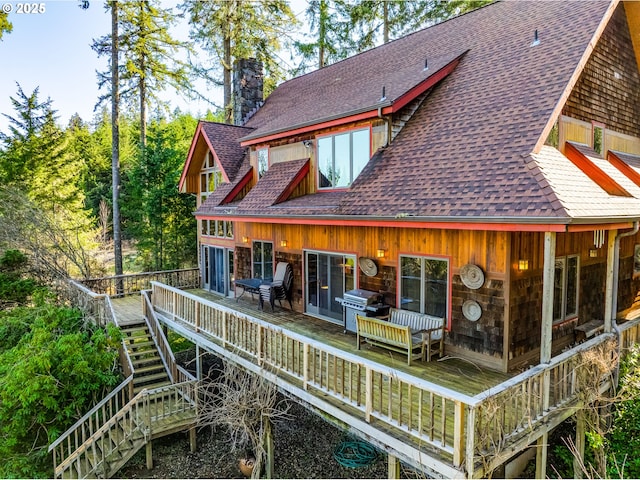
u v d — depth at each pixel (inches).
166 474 354.9
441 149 344.8
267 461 330.0
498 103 346.6
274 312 477.4
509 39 422.6
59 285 669.3
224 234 618.8
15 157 844.6
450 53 459.5
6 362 410.3
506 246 283.7
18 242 692.7
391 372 220.7
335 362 259.0
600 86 404.2
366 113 393.4
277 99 721.0
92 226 984.9
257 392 313.0
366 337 341.7
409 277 350.9
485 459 191.6
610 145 420.8
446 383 274.7
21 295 626.2
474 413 184.9
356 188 371.6
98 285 686.5
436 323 324.5
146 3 868.6
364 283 390.3
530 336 307.1
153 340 504.1
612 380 296.7
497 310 292.2
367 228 382.9
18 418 366.3
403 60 513.0
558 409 241.1
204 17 805.9
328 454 367.2
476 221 262.2
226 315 380.8
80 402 385.4
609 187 333.1
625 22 441.7
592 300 400.2
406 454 210.7
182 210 844.6
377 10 873.5
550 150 309.7
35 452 381.4
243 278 570.9
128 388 407.8
